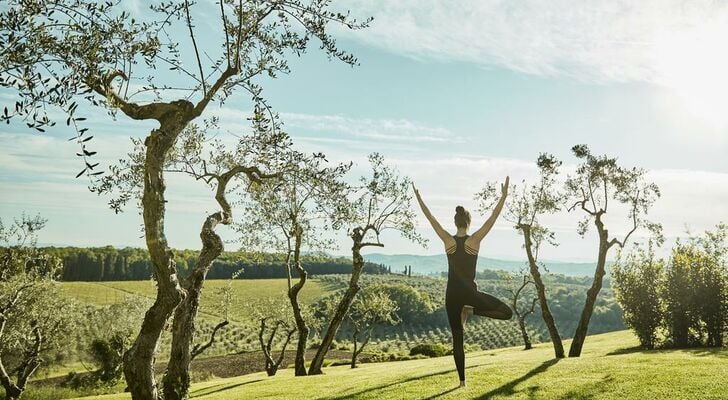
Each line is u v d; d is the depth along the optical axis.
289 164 13.31
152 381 9.91
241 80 12.73
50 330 34.38
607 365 15.88
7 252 30.38
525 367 17.12
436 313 140.12
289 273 30.73
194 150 16.27
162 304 9.84
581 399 11.27
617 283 32.03
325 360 63.62
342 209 14.34
